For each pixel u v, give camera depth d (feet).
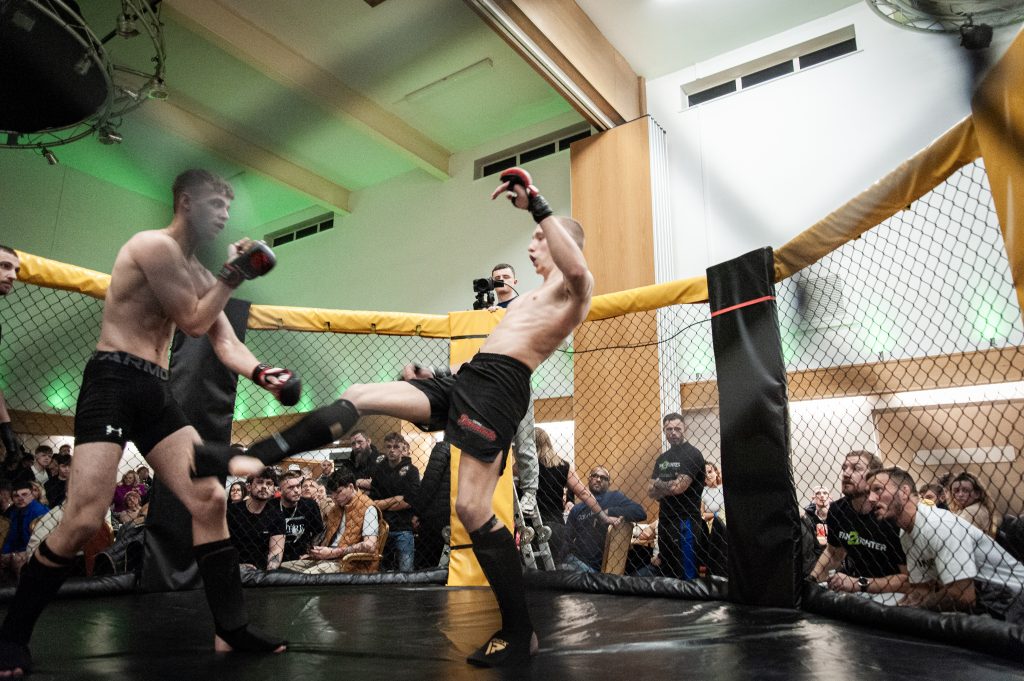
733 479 9.58
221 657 5.86
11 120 11.28
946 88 21.74
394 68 29.09
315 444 5.43
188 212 6.18
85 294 11.84
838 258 16.42
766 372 9.52
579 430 22.11
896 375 18.22
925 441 18.08
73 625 7.73
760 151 25.25
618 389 21.84
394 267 34.68
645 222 25.12
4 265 9.49
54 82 10.58
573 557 13.03
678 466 11.55
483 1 20.84
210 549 6.22
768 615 8.21
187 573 11.17
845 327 18.45
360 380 27.32
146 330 6.15
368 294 35.17
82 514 5.53
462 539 11.75
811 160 23.95
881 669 5.36
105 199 34.14
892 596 8.82
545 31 23.21
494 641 5.70
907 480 8.61
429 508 12.21
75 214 32.86
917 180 8.03
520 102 30.81
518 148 32.76
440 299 32.55
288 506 14.34
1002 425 17.30
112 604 9.55
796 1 24.66
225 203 6.36
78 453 5.65
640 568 13.23
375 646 6.35
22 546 14.62
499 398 6.10
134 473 19.42
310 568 13.03
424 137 33.37
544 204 6.13
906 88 22.67
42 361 25.46
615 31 26.58
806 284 15.34
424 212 34.53
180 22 25.04
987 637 5.97
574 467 21.30
